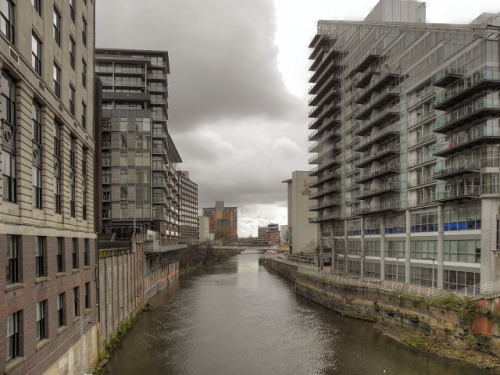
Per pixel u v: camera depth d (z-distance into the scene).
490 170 30.41
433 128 38.38
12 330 13.99
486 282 27.44
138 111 57.34
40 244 16.91
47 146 17.88
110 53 66.62
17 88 15.06
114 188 55.78
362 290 36.53
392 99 45.94
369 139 50.91
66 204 20.39
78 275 21.44
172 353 26.91
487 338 24.14
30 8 16.31
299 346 28.39
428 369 22.97
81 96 24.14
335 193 64.00
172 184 76.75
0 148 13.32
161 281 58.81
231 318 37.72
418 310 29.41
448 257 34.78
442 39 36.59
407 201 41.81
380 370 23.22
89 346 22.69
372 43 51.25
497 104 30.03
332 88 65.06
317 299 45.88
